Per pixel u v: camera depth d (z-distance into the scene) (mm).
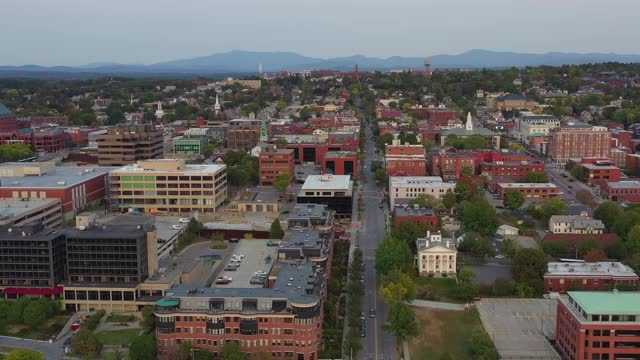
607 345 194375
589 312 194500
